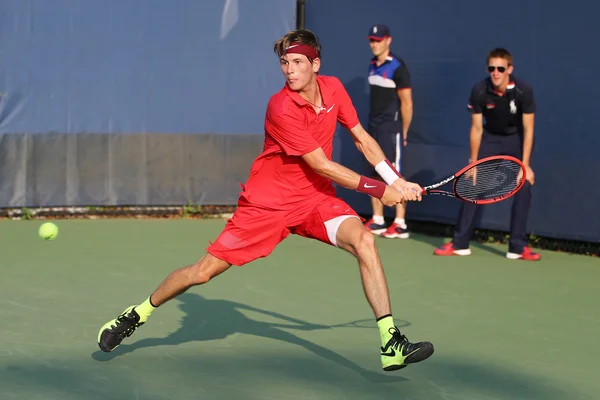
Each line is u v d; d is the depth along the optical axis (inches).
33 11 762.8
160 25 783.7
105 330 375.6
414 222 765.3
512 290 541.3
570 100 653.3
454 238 655.8
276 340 419.5
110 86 781.9
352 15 780.6
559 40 655.8
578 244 666.2
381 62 713.6
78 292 512.7
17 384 351.6
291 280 553.3
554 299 519.5
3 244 656.4
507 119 622.8
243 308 480.7
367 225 745.6
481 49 703.1
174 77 789.9
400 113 720.3
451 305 499.8
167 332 430.3
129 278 552.7
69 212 789.9
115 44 778.2
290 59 343.6
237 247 361.1
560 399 349.1
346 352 401.4
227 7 792.3
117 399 336.5
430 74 734.5
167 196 799.7
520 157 635.5
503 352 409.7
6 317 454.0
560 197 663.8
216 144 802.8
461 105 718.5
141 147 791.7
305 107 348.2
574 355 407.5
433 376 371.2
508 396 350.3
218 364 380.5
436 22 727.7
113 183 791.1
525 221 640.4
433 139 736.3
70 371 368.2
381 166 376.2
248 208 362.6
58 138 778.2
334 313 474.0
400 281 561.6
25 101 770.2
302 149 348.2
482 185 473.1
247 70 800.9
